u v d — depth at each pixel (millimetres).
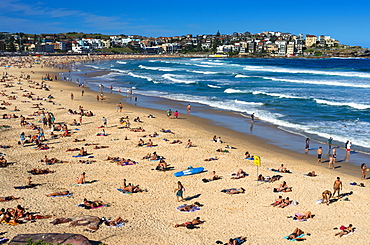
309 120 50531
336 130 44656
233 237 18703
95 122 46906
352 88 83938
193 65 192625
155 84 97250
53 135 38938
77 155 32719
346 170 31172
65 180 26625
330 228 19875
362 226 20109
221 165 31234
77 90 81812
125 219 20469
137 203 22938
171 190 25406
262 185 26547
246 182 27172
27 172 27969
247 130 45438
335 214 21734
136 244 17594
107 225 19531
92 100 67250
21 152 33219
